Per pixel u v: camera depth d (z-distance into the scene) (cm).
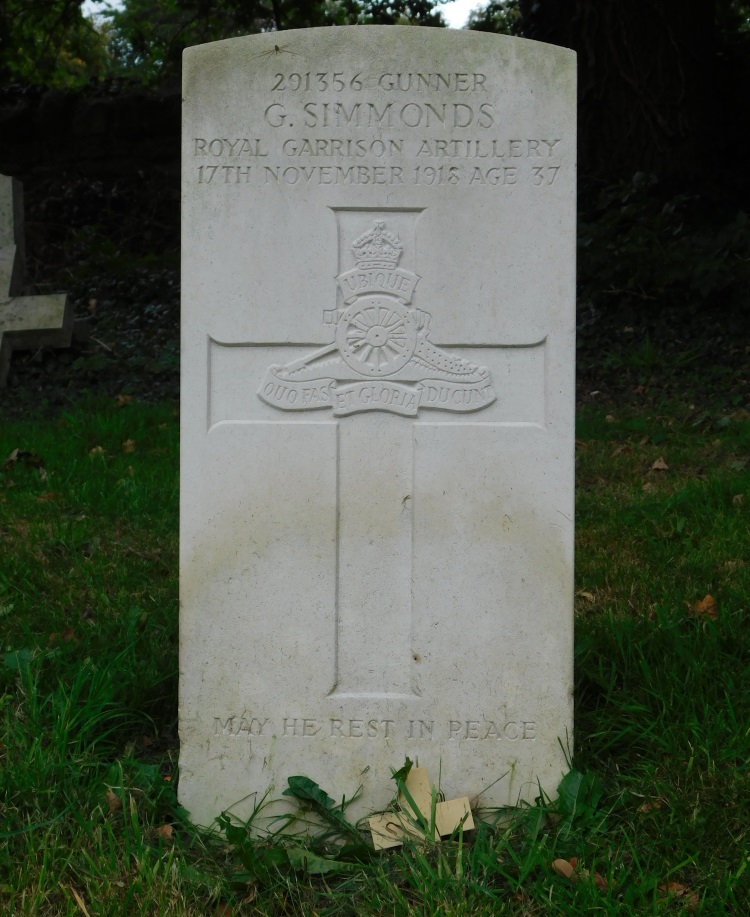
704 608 238
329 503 190
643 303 533
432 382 190
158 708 213
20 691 210
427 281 189
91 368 467
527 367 190
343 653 191
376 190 188
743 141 700
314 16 823
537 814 187
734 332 513
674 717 204
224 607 190
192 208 188
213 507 190
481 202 188
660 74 628
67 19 876
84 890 177
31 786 188
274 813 191
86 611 242
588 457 354
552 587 190
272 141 188
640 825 186
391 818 189
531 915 174
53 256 679
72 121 770
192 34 960
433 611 191
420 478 190
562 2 633
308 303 189
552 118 188
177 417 409
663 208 564
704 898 174
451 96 187
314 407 189
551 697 191
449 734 191
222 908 175
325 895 179
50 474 321
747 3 793
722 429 395
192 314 188
